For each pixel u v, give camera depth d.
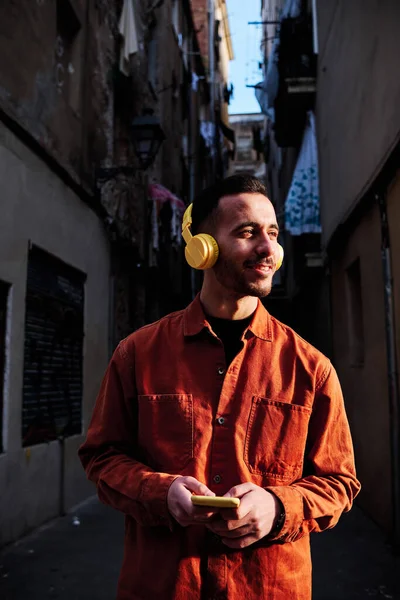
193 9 26.84
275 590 1.34
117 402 1.54
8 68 5.53
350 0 7.05
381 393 5.95
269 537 1.29
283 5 13.24
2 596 3.89
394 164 5.21
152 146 8.08
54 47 6.88
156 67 14.14
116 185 8.72
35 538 5.46
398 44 4.95
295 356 1.48
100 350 8.40
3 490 5.11
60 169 6.73
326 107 9.06
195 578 1.33
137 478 1.34
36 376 6.09
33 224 6.02
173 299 15.67
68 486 6.90
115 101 10.46
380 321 5.93
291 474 1.41
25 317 5.79
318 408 1.47
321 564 4.73
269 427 1.41
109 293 8.95
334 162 8.43
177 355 1.49
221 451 1.39
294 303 15.14
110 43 9.61
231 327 1.55
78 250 7.49
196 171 20.78
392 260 5.48
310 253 10.05
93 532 5.72
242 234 1.43
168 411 1.43
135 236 9.58
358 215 6.89
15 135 5.63
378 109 5.70
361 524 6.30
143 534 1.41
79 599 3.85
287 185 15.82
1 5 5.42
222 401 1.42
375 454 6.29
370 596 3.95
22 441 5.64
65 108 7.16
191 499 1.16
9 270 5.43
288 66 10.20
